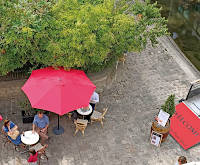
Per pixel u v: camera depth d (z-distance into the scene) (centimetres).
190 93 1354
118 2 1299
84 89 1095
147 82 1462
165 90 1430
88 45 1116
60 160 1091
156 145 1170
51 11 1164
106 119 1261
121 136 1199
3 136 1158
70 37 1111
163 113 1090
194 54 1738
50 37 1133
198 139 1199
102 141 1173
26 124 1205
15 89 1308
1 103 1282
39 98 1037
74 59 1136
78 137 1178
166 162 1120
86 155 1118
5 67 1136
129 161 1111
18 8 1116
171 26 1962
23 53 1127
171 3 2211
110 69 1435
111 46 1196
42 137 1119
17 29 1079
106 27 1154
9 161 1074
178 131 1228
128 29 1189
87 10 1158
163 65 1580
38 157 1088
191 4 2222
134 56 1611
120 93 1388
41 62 1191
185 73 1548
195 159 1140
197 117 1289
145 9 1247
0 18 1096
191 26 1983
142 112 1309
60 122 1227
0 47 1088
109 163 1098
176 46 1759
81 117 1185
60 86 1063
